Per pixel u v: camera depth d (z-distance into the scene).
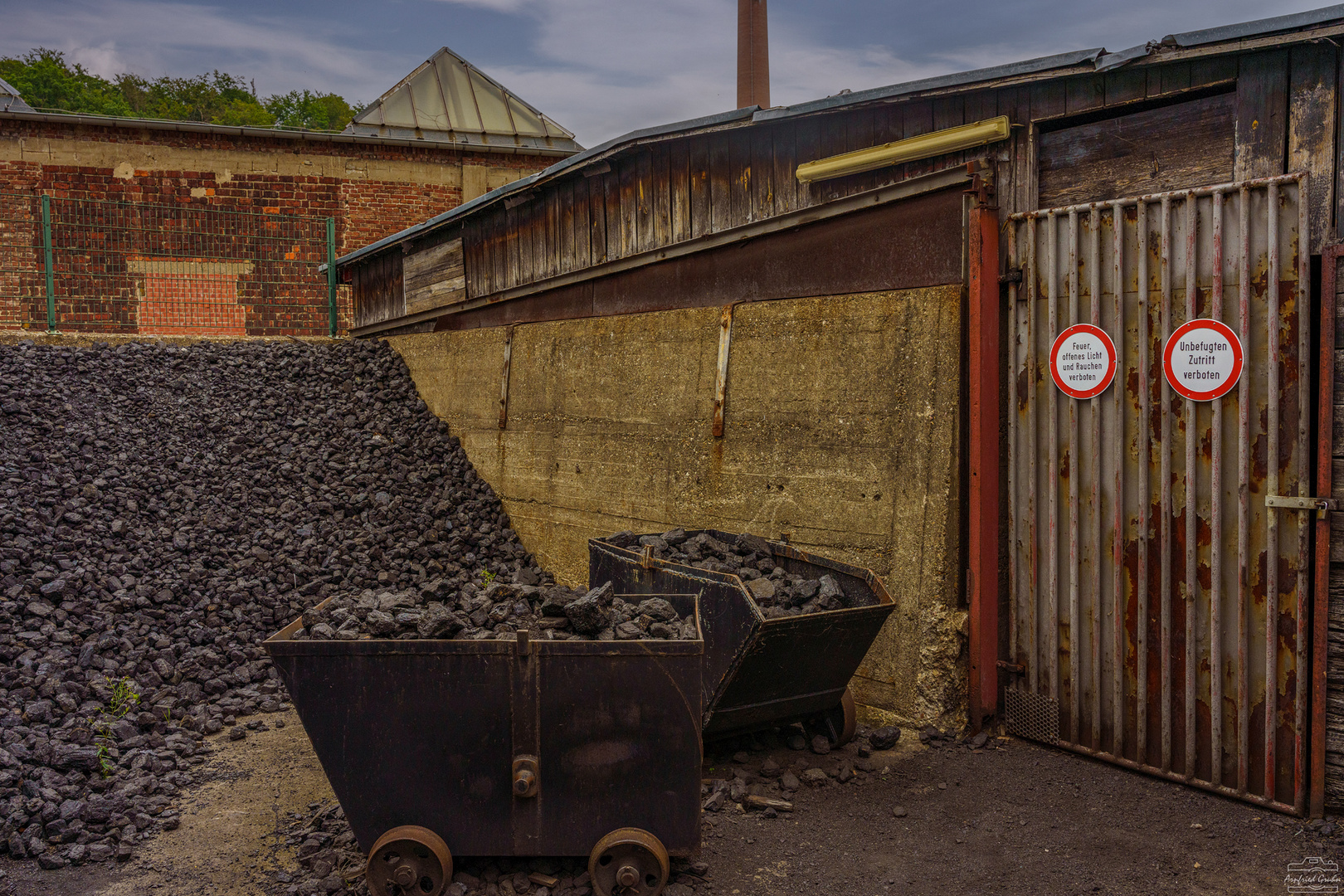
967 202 5.63
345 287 19.67
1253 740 4.61
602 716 3.79
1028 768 5.18
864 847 4.33
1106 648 5.15
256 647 6.78
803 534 6.49
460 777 3.80
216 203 18.91
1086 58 4.98
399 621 3.98
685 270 7.90
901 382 5.95
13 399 10.01
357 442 10.59
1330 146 4.27
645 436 7.95
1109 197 5.11
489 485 10.19
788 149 6.87
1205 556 4.71
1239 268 4.49
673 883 3.98
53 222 17.86
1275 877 3.98
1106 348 5.02
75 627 6.36
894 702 5.86
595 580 6.11
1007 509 5.64
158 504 8.50
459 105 22.52
